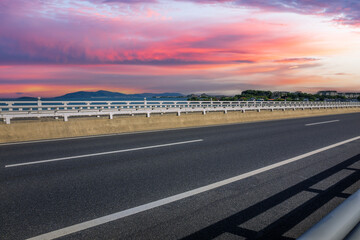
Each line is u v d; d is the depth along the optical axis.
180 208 3.64
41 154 7.21
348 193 4.22
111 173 5.32
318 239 1.45
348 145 8.69
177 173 5.33
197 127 15.05
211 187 4.50
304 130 13.20
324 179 4.95
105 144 8.84
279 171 5.49
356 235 1.72
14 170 5.55
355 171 5.50
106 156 6.91
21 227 3.10
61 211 3.54
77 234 2.95
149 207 3.67
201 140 9.77
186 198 4.00
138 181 4.82
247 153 7.35
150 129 14.16
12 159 6.61
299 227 3.14
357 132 12.31
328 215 1.77
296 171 5.50
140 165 5.97
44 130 10.59
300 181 4.83
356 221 1.88
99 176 5.12
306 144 8.90
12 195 4.12
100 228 3.08
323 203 3.83
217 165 5.98
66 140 9.84
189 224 3.19
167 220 3.29
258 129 13.73
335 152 7.51
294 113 29.52
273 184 4.66
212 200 3.93
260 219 3.33
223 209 3.62
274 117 25.84
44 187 4.49
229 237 2.90
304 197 4.05
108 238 2.86
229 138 10.30
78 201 3.88
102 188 4.44
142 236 2.91
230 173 5.34
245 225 3.18
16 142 9.40
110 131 12.52
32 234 2.95
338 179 4.95
